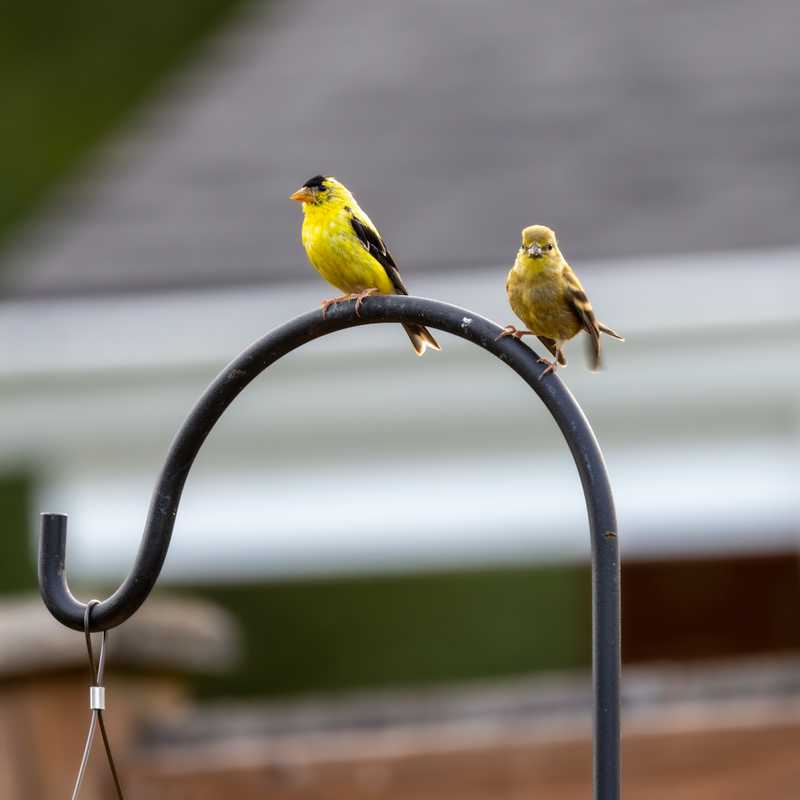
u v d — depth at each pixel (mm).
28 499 16266
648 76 15180
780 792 8180
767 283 11969
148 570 5645
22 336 13094
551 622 16016
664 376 12227
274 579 15727
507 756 8289
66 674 7855
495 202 13648
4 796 7633
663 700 8586
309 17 18609
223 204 14500
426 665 16297
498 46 16484
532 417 12594
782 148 13469
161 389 13055
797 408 12266
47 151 31000
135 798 8156
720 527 12883
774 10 16062
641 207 13078
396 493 13078
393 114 15562
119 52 31766
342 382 12609
